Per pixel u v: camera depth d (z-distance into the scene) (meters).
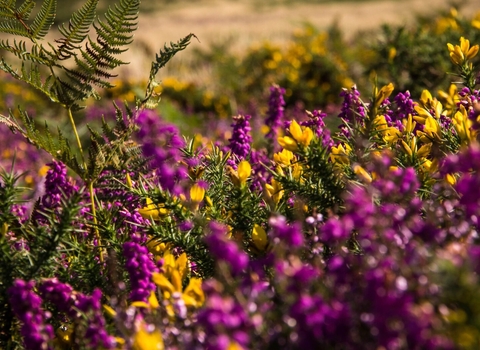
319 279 0.58
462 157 0.58
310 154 0.66
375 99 0.67
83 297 0.62
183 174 0.76
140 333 0.57
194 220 0.69
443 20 1.84
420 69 1.29
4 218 0.68
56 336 0.65
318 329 0.54
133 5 0.73
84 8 0.73
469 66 0.79
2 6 0.73
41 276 0.66
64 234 0.66
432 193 0.65
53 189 0.78
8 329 0.66
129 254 0.63
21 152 1.88
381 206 0.62
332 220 0.56
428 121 0.71
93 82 0.74
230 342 0.54
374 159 0.64
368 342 0.55
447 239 0.59
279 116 0.98
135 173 0.77
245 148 0.84
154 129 0.94
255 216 0.69
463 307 0.53
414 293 0.54
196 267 0.70
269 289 0.60
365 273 0.56
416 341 0.53
